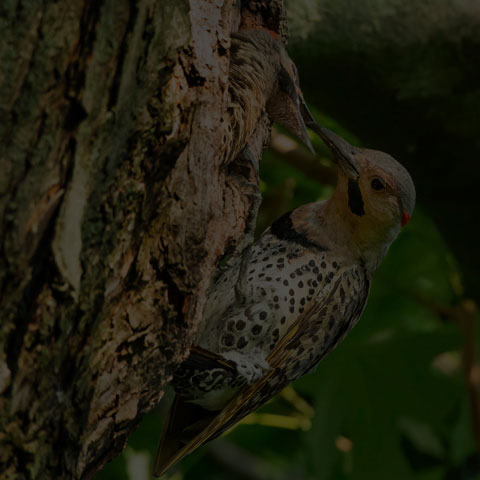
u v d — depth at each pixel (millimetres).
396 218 7945
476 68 9070
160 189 4895
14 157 4035
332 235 7906
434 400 10969
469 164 9391
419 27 9000
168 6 4496
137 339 5051
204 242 5391
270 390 7844
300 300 7586
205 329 7270
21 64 3977
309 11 8930
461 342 11008
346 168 7871
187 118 4949
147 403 5289
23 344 4184
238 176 6977
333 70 9125
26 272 4129
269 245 7812
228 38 5574
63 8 4051
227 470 13398
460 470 11047
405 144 9508
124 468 10867
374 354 10859
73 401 4500
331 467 10703
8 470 4254
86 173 4324
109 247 4602
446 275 11570
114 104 4359
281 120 7305
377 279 11953
